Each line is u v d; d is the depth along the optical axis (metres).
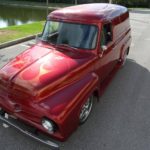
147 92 6.85
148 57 9.96
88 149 4.57
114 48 6.53
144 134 5.05
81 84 4.59
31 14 29.34
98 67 5.45
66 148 4.57
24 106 4.16
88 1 41.16
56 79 4.38
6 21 23.72
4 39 11.28
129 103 6.22
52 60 4.83
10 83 4.31
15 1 44.28
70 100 4.12
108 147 4.64
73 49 5.26
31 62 4.74
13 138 4.78
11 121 4.53
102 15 5.64
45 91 4.16
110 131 5.10
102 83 6.20
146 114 5.77
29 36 12.16
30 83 4.18
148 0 39.47
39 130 4.18
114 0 38.09
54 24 5.67
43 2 43.34
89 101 5.11
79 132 5.02
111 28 6.03
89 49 5.23
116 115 5.67
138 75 8.00
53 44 5.47
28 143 4.66
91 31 5.30
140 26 17.41
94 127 5.20
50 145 4.05
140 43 12.30
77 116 4.22
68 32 5.45
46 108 3.93
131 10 30.75
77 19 5.42
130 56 10.03
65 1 42.47
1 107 4.50
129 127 5.25
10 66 4.71
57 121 3.80
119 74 8.02
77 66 4.79
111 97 6.48
